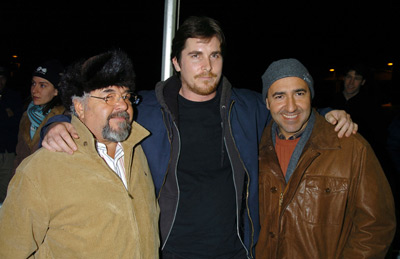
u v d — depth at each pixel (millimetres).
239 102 1741
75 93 1251
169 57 1877
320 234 1495
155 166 1578
